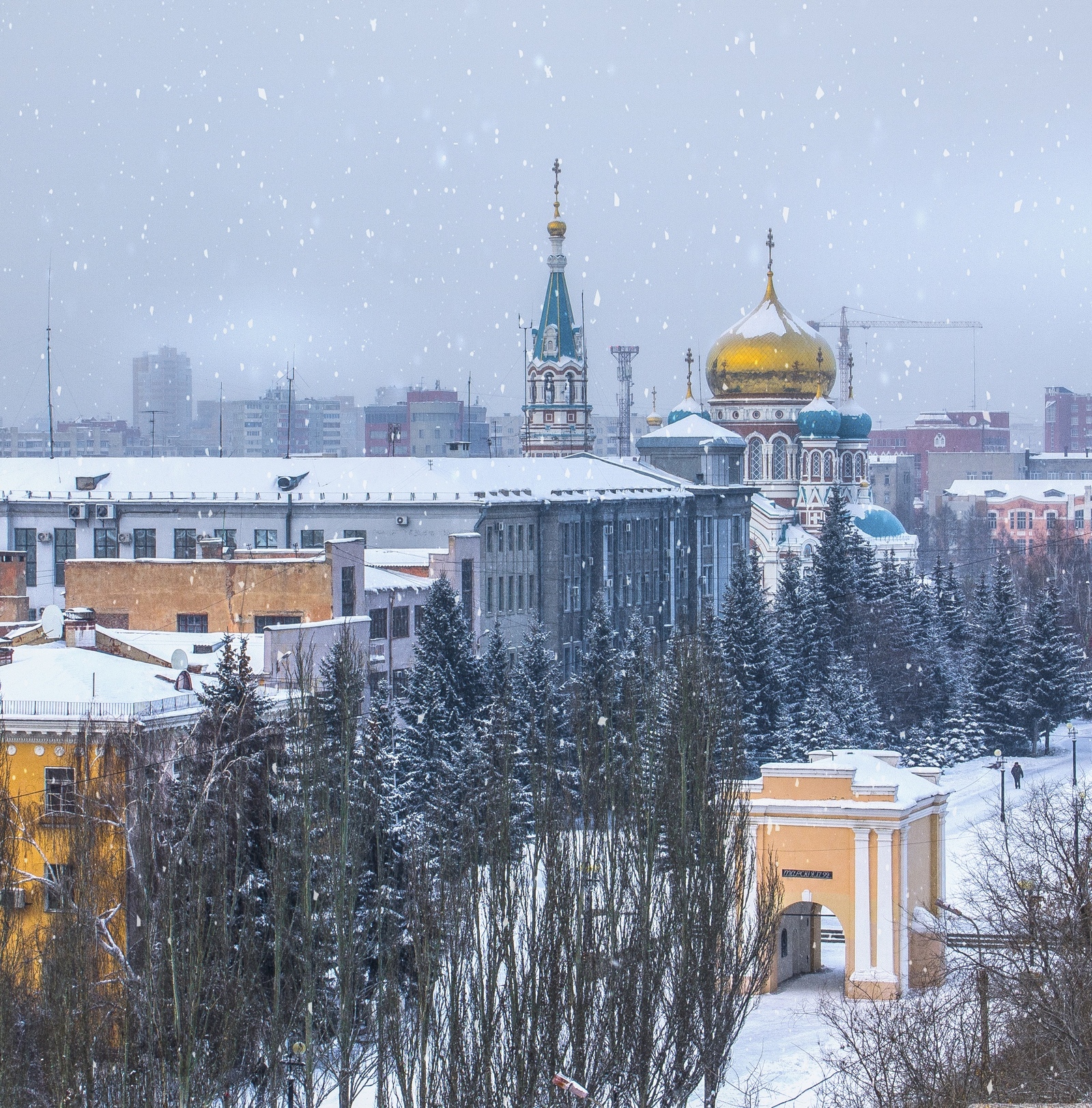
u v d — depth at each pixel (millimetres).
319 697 85938
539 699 150750
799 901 103875
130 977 66500
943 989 100188
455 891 68875
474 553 187125
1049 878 96500
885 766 107250
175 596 140750
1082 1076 67562
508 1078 65812
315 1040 71875
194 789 77000
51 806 88812
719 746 90000
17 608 148375
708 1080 73875
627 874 74000
